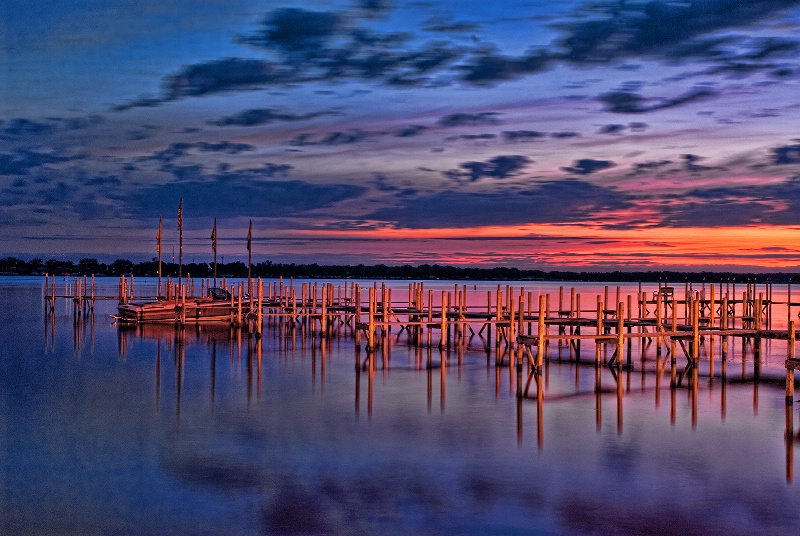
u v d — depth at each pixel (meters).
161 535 15.55
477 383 34.66
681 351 48.41
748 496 18.02
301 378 36.03
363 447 22.34
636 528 15.89
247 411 27.75
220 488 18.44
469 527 15.91
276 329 64.12
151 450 21.98
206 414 27.19
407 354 46.22
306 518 16.39
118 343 51.72
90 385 33.81
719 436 24.02
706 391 32.88
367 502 17.41
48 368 39.44
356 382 34.81
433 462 20.73
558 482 19.00
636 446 22.64
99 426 25.17
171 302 66.75
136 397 30.70
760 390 33.31
